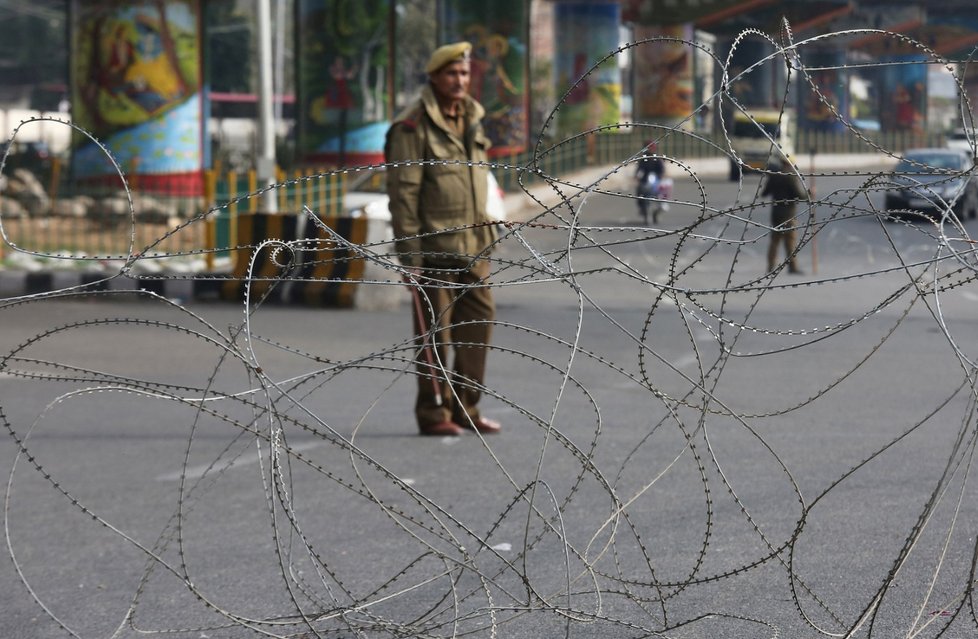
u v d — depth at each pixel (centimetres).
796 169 356
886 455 761
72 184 3269
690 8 5822
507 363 1182
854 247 2606
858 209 355
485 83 4256
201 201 3177
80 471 738
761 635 431
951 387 1045
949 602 465
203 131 3400
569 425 869
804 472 711
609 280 2025
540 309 1678
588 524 596
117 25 3275
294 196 2622
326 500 653
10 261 2006
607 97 5231
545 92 8288
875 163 6425
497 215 843
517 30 4253
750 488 671
